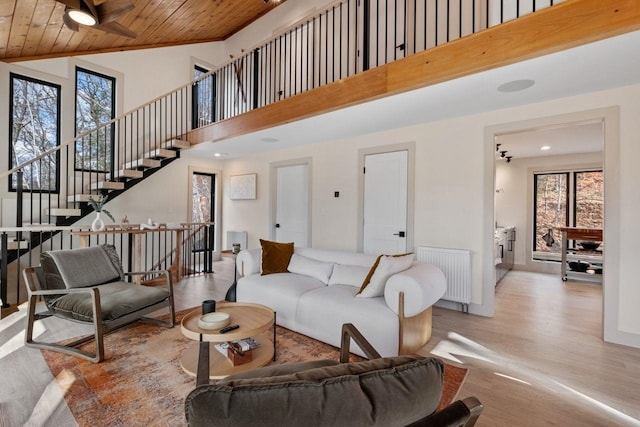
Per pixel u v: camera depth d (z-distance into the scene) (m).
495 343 2.77
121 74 5.51
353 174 4.74
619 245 2.80
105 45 5.10
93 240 5.29
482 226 3.56
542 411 1.84
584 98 2.99
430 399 0.74
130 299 2.59
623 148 2.80
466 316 3.50
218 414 0.61
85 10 2.45
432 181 3.93
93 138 5.25
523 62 2.36
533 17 2.22
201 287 4.58
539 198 6.52
